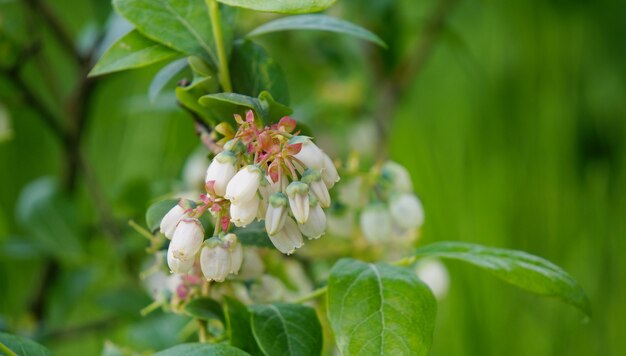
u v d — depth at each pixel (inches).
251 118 20.2
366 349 20.3
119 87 41.3
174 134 36.9
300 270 26.0
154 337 28.0
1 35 29.3
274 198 19.9
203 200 20.4
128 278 31.8
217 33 21.8
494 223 41.1
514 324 38.8
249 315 21.6
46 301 32.7
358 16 36.4
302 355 21.0
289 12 20.2
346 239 26.0
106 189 40.9
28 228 31.2
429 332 20.5
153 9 21.8
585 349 39.9
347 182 25.2
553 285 21.2
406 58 37.1
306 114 37.4
